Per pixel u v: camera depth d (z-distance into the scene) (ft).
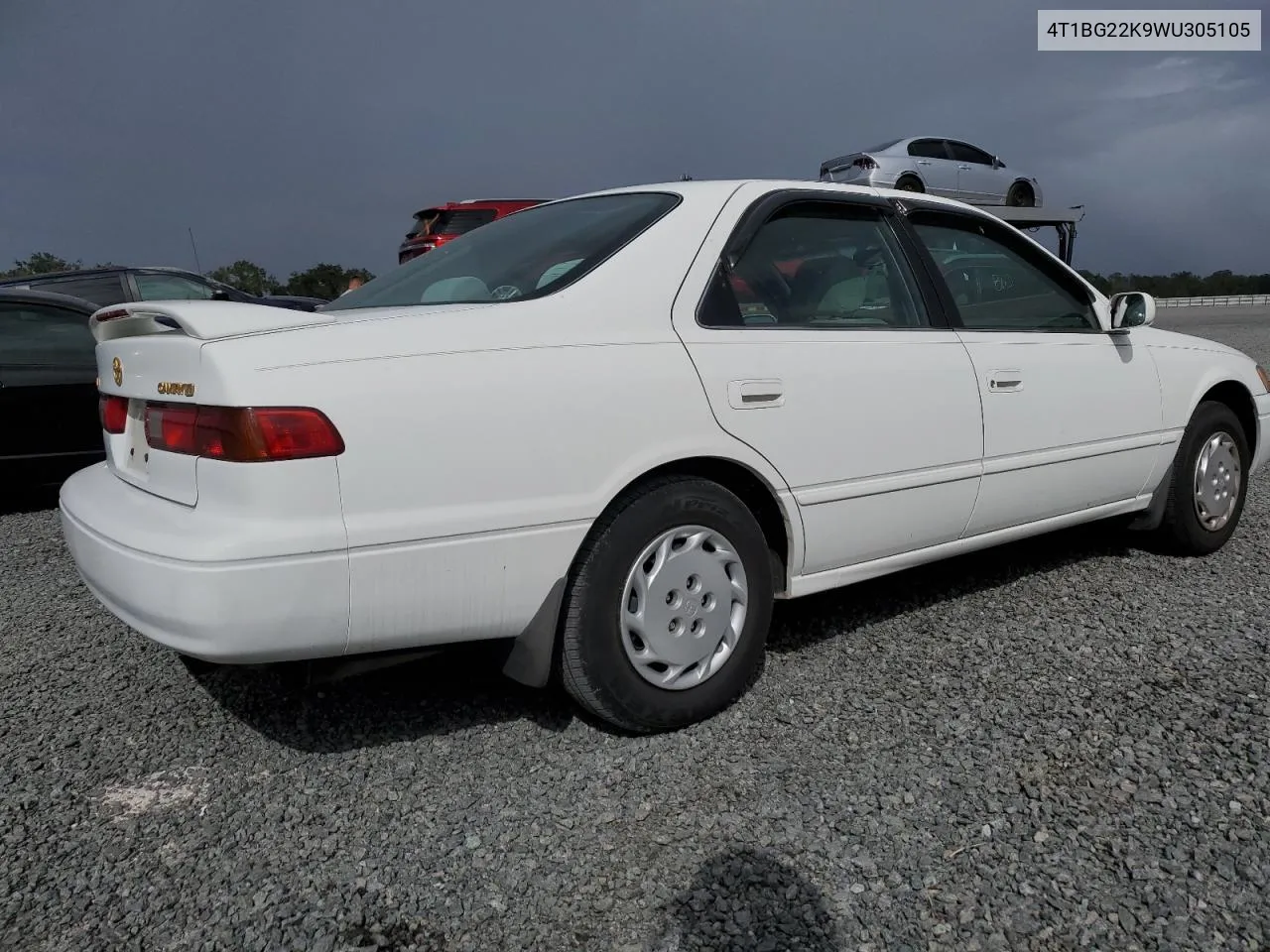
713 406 8.38
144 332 8.08
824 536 9.34
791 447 8.88
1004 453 10.78
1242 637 10.52
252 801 7.57
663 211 9.08
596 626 7.91
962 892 6.29
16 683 9.92
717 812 7.26
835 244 10.07
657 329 8.32
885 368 9.64
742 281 9.08
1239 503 14.12
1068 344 11.67
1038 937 5.86
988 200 47.62
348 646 7.00
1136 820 7.02
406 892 6.39
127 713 9.16
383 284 10.05
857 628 11.02
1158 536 13.56
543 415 7.44
